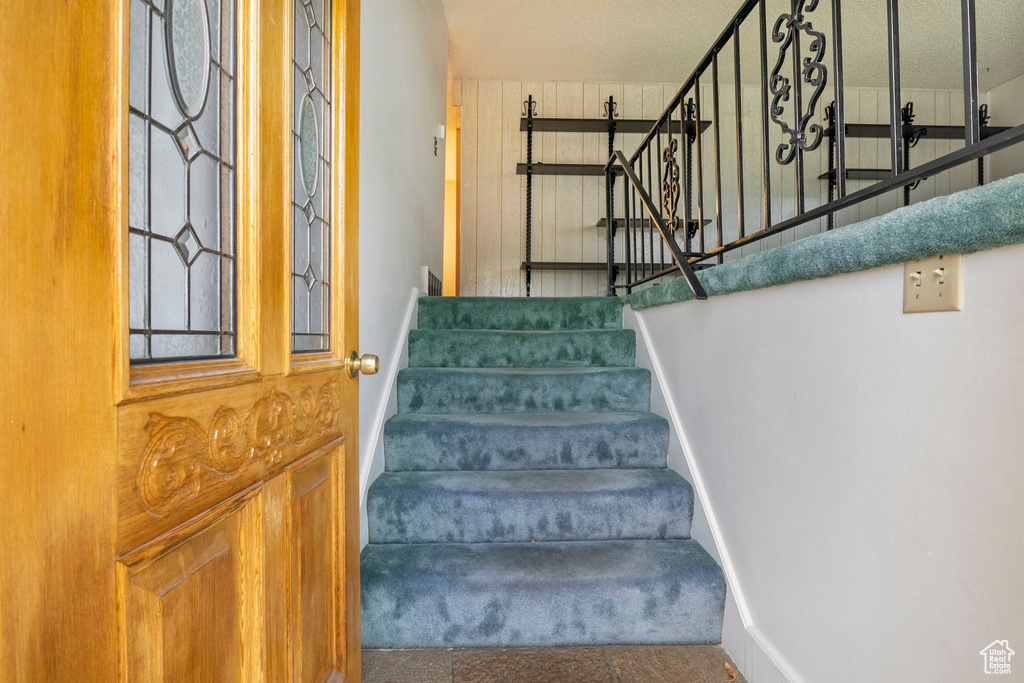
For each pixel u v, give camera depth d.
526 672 1.38
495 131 5.09
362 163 1.68
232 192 0.78
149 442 0.57
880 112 5.04
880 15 3.87
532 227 5.09
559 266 4.89
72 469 0.48
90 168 0.49
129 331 0.54
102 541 0.51
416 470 1.93
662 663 1.42
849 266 0.91
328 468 1.12
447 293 7.54
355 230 1.29
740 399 1.40
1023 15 3.90
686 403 1.82
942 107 5.08
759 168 5.06
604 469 1.94
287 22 0.90
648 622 1.48
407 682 1.34
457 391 2.18
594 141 5.12
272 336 0.85
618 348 2.52
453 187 7.59
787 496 1.17
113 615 0.52
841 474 0.98
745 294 1.37
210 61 0.75
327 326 1.18
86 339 0.49
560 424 1.94
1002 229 0.61
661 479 1.80
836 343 0.99
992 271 0.66
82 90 0.49
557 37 4.30
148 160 0.62
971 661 0.69
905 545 0.81
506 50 4.50
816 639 1.06
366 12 1.72
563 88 5.12
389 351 2.07
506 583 1.47
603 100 5.13
